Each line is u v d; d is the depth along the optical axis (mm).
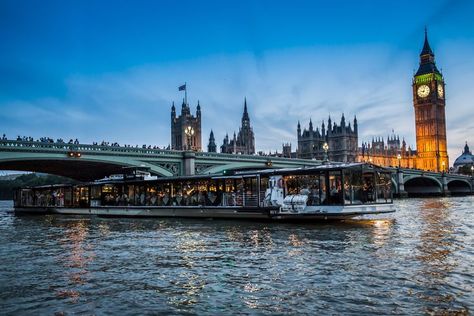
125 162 76812
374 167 42844
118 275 21625
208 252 27250
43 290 19156
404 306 15945
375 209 41938
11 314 16109
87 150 71562
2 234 40125
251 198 46500
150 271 22359
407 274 20266
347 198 40531
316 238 32000
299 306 16281
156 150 81500
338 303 16453
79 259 26062
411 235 33219
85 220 55125
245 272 21531
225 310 16094
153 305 16828
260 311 15883
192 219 50531
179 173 86000
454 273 20344
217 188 49688
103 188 61812
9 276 21719
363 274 20469
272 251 26922
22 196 77125
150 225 45250
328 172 41312
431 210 65312
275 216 43812
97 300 17594
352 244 28906
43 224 50938
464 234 33750
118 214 58750
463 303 16125
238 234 35438
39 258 26625
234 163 95688
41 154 66938
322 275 20469
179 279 20562
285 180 44438
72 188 66688
